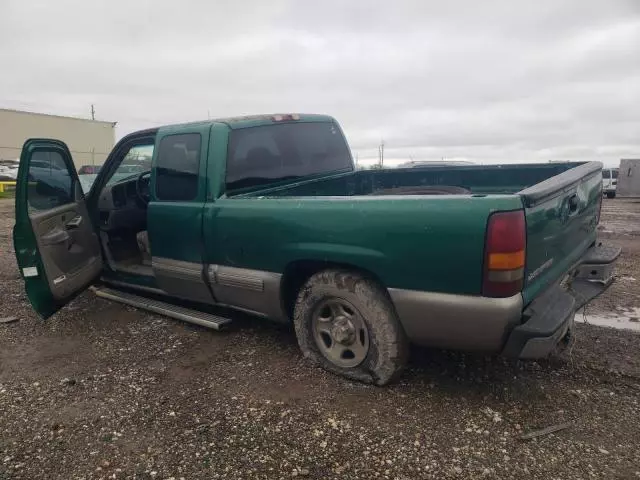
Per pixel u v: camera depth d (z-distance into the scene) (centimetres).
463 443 260
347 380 329
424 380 326
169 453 260
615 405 290
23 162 376
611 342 377
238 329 425
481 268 257
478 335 268
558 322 266
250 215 347
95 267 473
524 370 335
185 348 391
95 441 272
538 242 275
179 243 400
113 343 407
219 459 254
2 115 3903
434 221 268
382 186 548
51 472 248
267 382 331
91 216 492
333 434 271
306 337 343
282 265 337
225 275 372
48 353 392
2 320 463
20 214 375
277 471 243
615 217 1347
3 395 326
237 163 387
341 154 516
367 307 304
